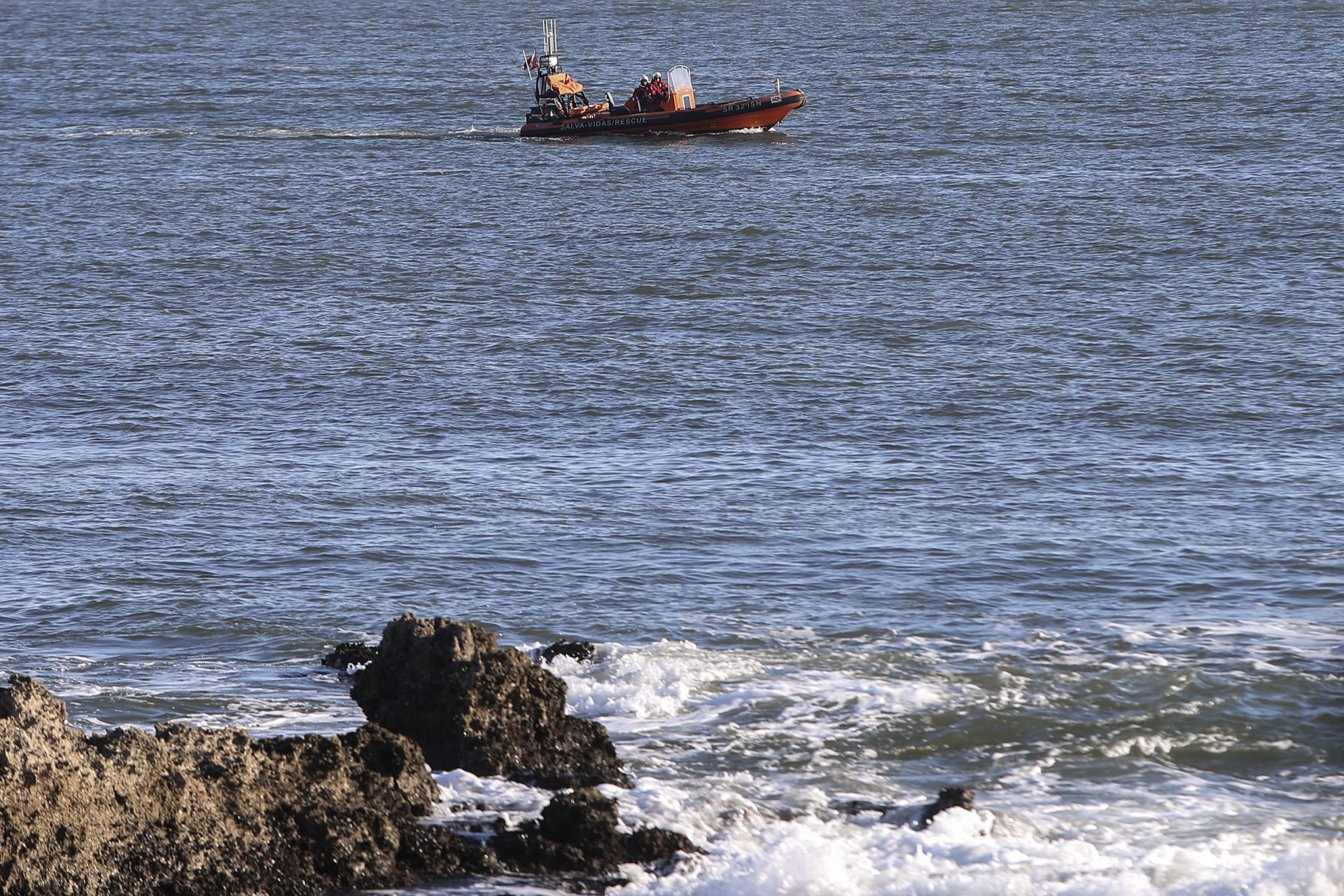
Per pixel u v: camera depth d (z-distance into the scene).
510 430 128.50
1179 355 148.25
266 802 59.28
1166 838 62.53
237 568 97.50
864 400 135.88
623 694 76.75
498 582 94.81
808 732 72.75
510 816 62.88
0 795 53.59
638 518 106.12
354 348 154.88
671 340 157.12
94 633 87.06
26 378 143.88
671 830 62.16
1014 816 64.12
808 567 96.88
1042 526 103.50
